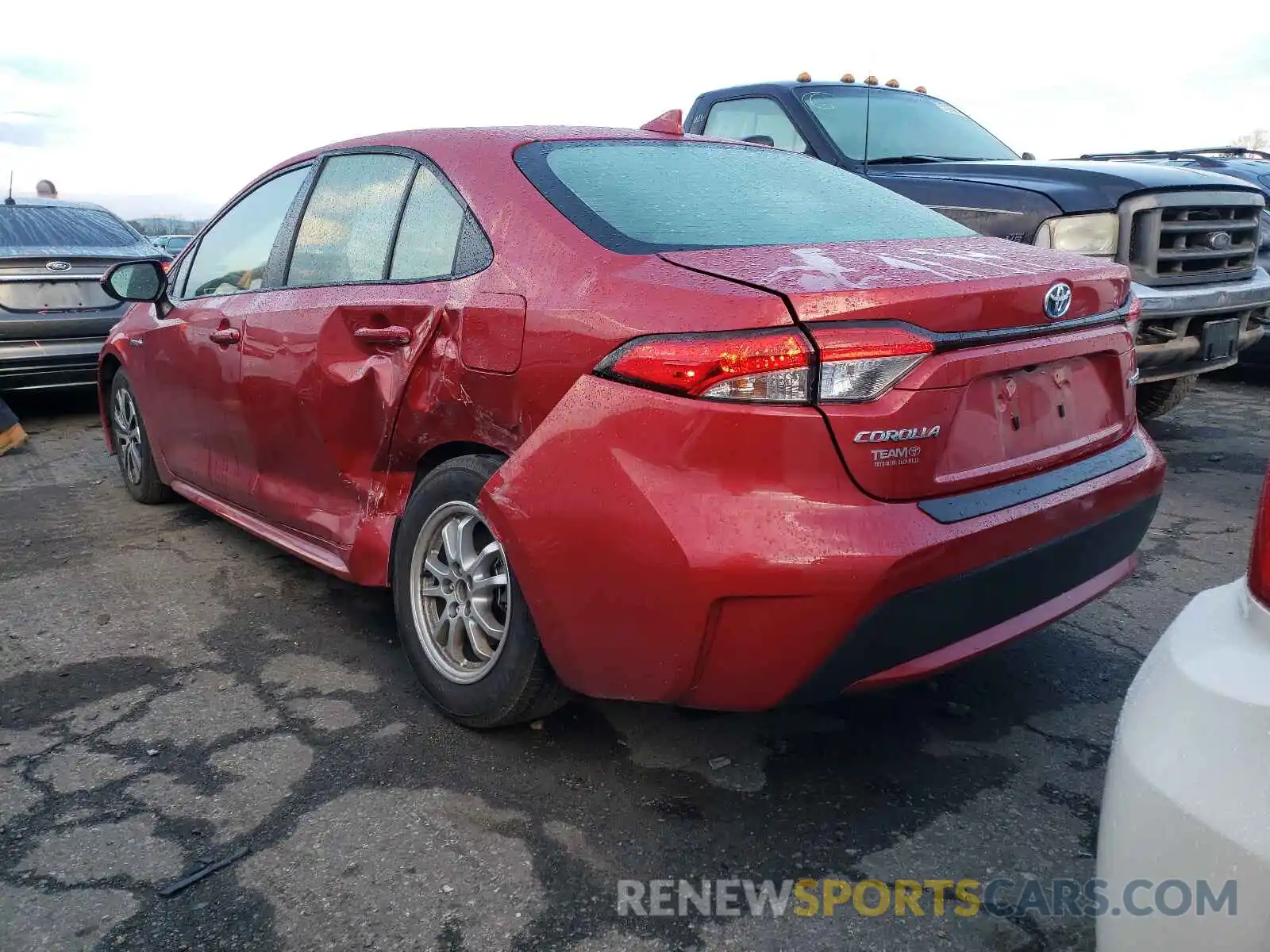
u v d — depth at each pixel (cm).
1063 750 267
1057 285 237
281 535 369
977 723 281
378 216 316
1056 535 233
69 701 300
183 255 450
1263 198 575
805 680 213
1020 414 234
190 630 350
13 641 342
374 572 310
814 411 202
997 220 522
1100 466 253
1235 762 123
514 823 237
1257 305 542
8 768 264
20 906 210
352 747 271
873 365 204
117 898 213
